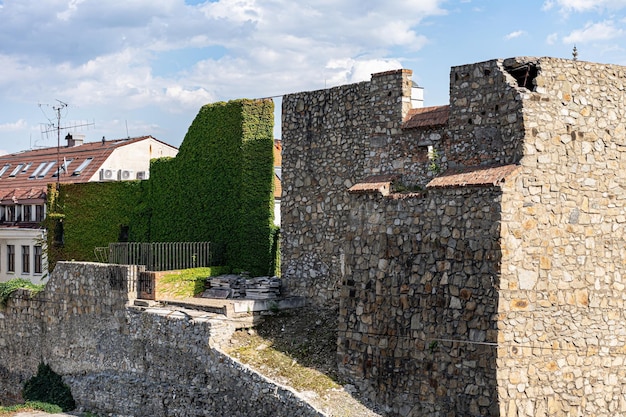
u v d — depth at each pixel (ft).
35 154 177.78
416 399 74.95
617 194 74.84
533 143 71.15
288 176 98.37
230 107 112.06
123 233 131.13
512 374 69.56
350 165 91.97
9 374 118.21
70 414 100.83
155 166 125.29
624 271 74.95
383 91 86.28
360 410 76.74
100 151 160.56
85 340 105.09
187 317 89.97
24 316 116.26
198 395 86.99
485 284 70.18
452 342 72.38
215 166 114.11
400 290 76.89
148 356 94.73
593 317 73.26
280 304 94.07
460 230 72.33
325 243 94.58
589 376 72.95
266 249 107.86
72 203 136.98
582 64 73.67
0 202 155.12
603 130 74.38
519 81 74.13
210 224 114.83
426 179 81.51
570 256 72.28
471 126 75.10
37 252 145.59
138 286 100.42
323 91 94.94
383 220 78.89
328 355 84.02
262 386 80.12
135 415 94.63
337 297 93.25
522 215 70.28
